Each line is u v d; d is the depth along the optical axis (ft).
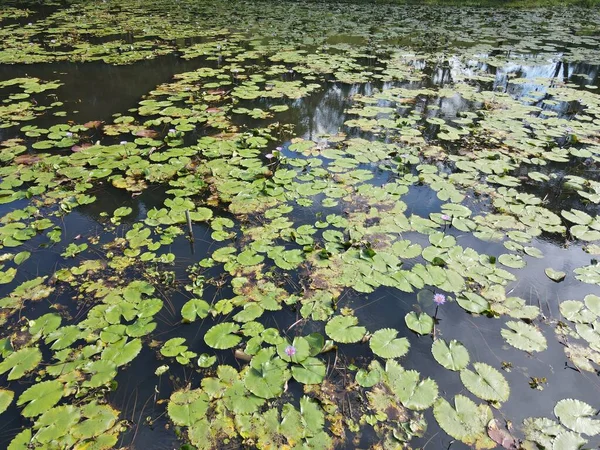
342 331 9.95
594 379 9.14
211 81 28.86
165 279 11.50
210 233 13.60
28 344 9.55
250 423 8.00
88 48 36.58
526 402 8.63
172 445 7.70
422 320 10.39
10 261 12.30
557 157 18.92
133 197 15.51
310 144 20.07
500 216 14.66
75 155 18.15
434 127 22.71
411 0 66.13
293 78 30.32
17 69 31.01
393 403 8.48
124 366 9.20
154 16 52.39
